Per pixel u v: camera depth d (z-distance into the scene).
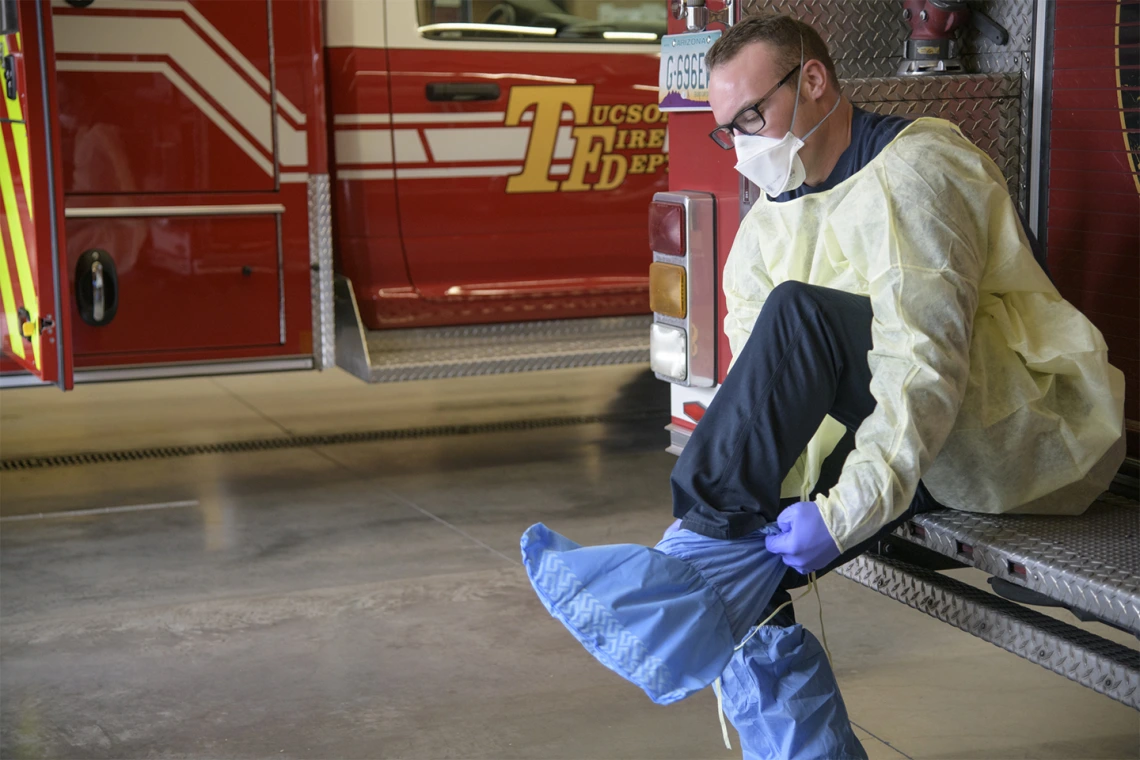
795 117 2.24
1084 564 2.17
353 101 4.90
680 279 3.43
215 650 3.38
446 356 5.02
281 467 5.31
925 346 2.05
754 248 2.52
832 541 2.00
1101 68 2.88
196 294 4.61
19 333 4.26
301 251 4.73
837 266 2.28
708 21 3.26
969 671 3.23
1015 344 2.26
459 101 5.05
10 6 3.78
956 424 2.27
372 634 3.48
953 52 3.27
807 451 2.33
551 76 5.19
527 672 3.23
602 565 2.01
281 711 3.00
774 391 2.08
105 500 4.82
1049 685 3.15
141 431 5.98
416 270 5.11
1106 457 2.43
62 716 2.98
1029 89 3.08
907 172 2.15
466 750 2.81
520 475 5.16
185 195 4.54
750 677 2.18
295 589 3.83
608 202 5.39
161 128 4.48
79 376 4.48
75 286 4.43
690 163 3.43
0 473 5.22
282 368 4.77
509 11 5.08
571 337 5.39
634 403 6.57
